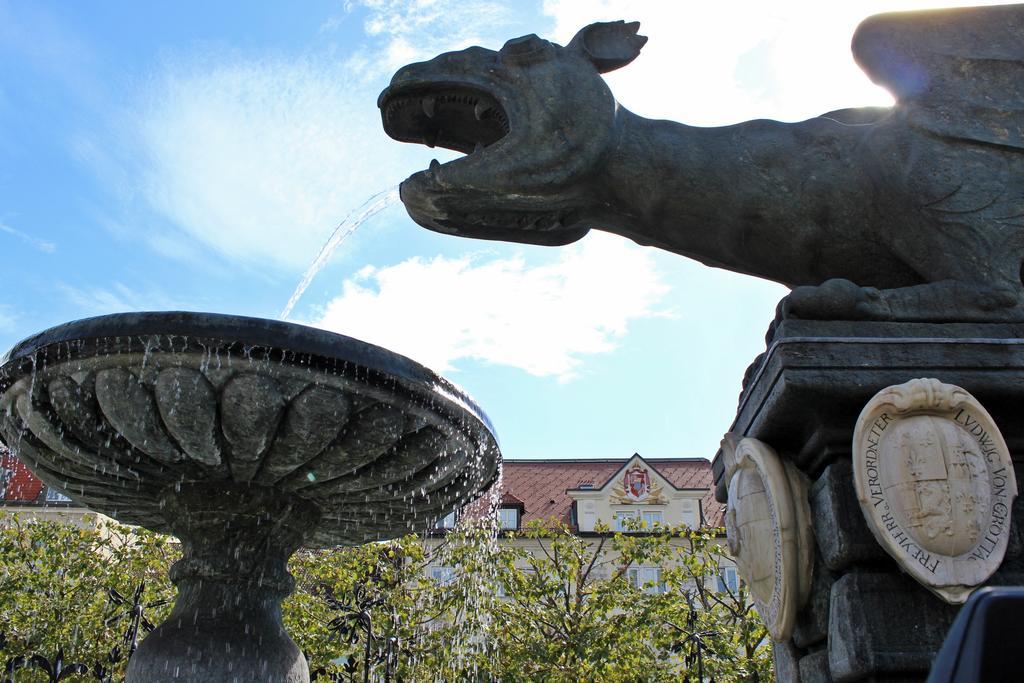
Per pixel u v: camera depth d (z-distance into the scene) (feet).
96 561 49.16
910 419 9.37
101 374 12.14
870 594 9.22
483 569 48.01
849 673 9.09
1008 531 9.04
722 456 13.10
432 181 12.01
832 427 10.03
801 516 10.30
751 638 48.42
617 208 12.39
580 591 53.52
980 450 9.21
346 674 27.04
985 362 9.94
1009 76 11.41
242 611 14.08
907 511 9.04
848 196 11.59
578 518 104.37
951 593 8.86
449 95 12.66
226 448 13.03
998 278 10.67
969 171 11.00
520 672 49.85
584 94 12.02
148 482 14.58
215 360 11.78
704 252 12.47
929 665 8.86
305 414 12.46
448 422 13.66
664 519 104.47
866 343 10.05
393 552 47.78
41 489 70.79
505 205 12.10
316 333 12.08
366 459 13.56
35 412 13.03
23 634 45.37
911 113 11.34
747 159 11.85
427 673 45.65
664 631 50.39
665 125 12.34
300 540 15.15
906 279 11.66
